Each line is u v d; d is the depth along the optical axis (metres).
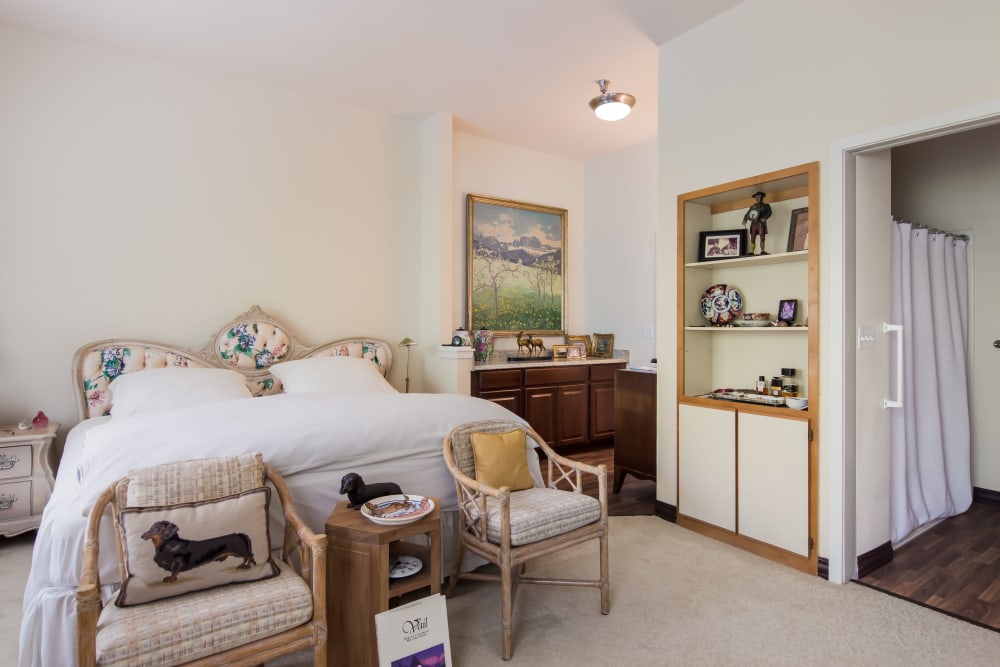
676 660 1.90
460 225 5.02
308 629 1.56
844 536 2.47
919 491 3.12
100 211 3.42
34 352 3.25
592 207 5.82
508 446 2.45
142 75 3.54
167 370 3.29
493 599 2.35
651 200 5.20
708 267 3.31
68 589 1.64
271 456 2.10
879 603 2.29
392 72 3.77
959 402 3.43
